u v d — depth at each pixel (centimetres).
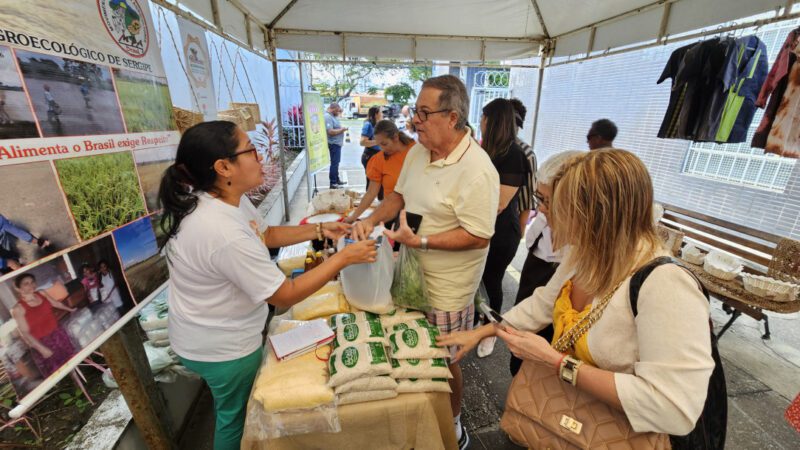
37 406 175
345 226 175
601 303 89
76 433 164
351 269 150
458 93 135
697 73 272
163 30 204
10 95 87
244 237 109
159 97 154
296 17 428
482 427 200
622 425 85
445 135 140
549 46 478
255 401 123
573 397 92
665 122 302
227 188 116
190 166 108
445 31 458
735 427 198
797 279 246
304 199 672
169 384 187
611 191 80
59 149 101
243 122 300
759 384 228
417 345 135
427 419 129
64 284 103
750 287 242
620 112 449
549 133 596
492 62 524
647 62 406
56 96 101
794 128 222
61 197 102
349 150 1345
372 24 439
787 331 283
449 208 146
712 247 308
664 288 76
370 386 123
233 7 335
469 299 164
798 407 127
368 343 133
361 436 129
